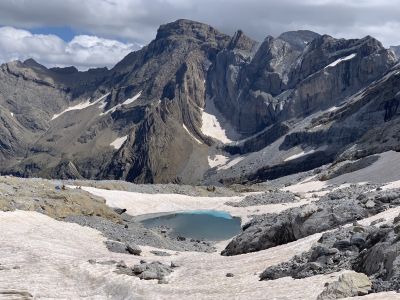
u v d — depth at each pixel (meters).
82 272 41.88
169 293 35.47
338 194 86.50
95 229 72.44
